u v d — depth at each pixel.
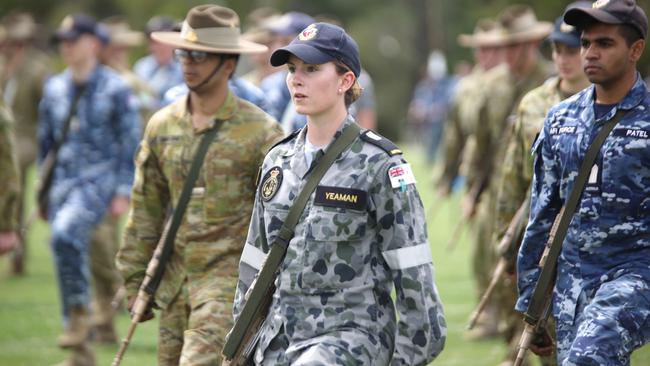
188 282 18.12
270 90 26.62
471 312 32.72
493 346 28.27
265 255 15.27
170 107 18.81
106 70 27.89
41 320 32.03
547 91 21.27
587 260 16.16
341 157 14.72
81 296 26.09
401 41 170.75
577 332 15.61
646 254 15.95
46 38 130.12
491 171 28.44
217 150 18.22
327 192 14.62
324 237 14.54
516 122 21.41
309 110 14.77
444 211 64.56
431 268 14.60
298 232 14.71
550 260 16.41
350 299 14.52
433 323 14.45
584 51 16.30
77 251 26.38
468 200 28.75
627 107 16.09
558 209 16.80
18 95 39.19
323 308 14.55
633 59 16.17
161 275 18.31
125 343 18.16
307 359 14.21
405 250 14.45
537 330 16.66
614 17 15.95
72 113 27.59
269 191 15.11
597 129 16.22
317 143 14.94
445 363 26.11
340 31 14.88
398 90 166.50
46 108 28.00
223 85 18.45
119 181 27.77
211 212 18.16
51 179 28.08
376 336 14.55
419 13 172.38
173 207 18.47
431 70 105.31
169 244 18.25
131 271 18.72
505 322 24.62
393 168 14.55
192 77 18.25
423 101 117.88
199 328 17.50
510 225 21.03
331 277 14.53
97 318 28.94
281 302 14.77
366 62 166.50
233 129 18.34
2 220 23.56
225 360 15.01
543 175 16.86
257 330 15.01
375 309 14.60
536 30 28.22
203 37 18.31
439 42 154.12
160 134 18.59
